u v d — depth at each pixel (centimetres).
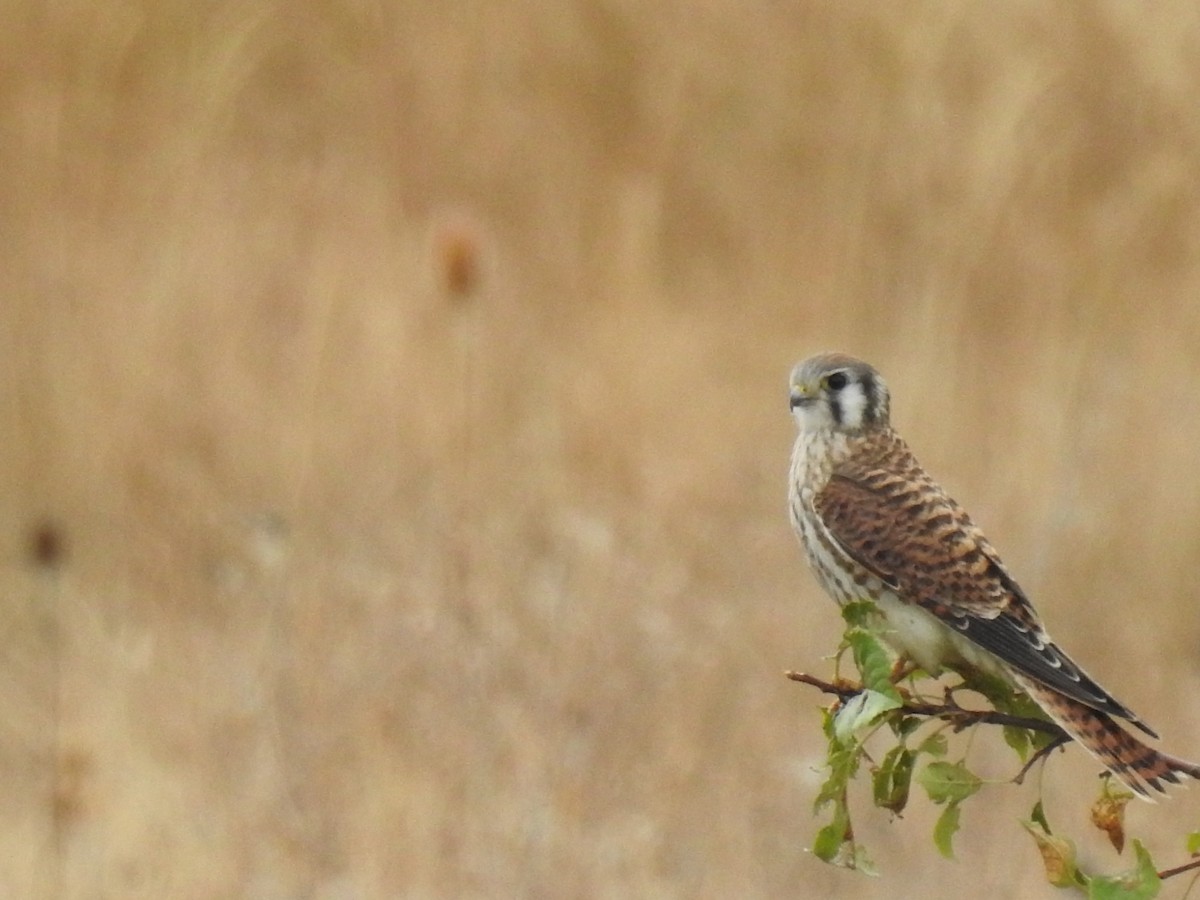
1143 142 2755
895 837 1733
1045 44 2770
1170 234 2708
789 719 1828
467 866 1634
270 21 2916
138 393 2377
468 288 2238
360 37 2944
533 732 1752
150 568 2031
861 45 2831
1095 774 1784
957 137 2733
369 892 1619
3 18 2817
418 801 1678
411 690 1792
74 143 2805
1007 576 1213
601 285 2684
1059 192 2703
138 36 2877
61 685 1842
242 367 2462
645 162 2838
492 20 2950
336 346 2506
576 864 1645
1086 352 2511
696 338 2644
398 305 2547
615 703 1781
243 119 2967
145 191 2777
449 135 2877
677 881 1664
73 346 2445
